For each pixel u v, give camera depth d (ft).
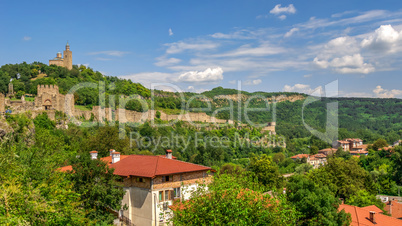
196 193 96.02
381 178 327.67
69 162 136.87
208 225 83.56
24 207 68.23
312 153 562.66
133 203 138.92
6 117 204.44
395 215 190.19
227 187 90.68
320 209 116.88
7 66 591.78
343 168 218.38
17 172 84.17
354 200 193.88
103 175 121.29
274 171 241.76
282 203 93.50
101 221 111.96
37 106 375.86
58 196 79.30
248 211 84.89
